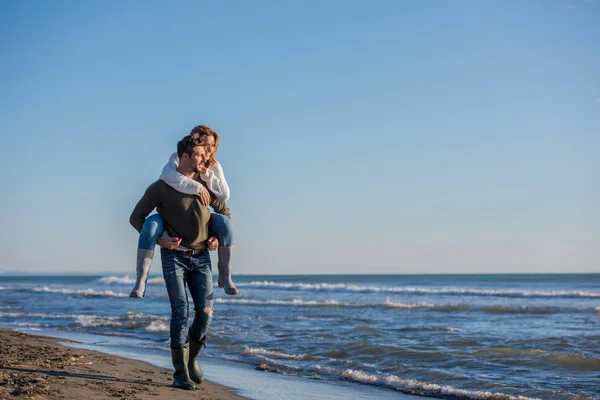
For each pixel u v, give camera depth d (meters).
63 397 4.09
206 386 5.61
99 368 5.95
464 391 6.27
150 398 4.40
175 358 4.95
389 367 7.84
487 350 9.03
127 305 21.58
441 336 11.18
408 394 6.15
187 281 4.89
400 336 11.18
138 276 4.45
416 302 24.58
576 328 13.16
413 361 8.28
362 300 25.89
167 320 14.41
